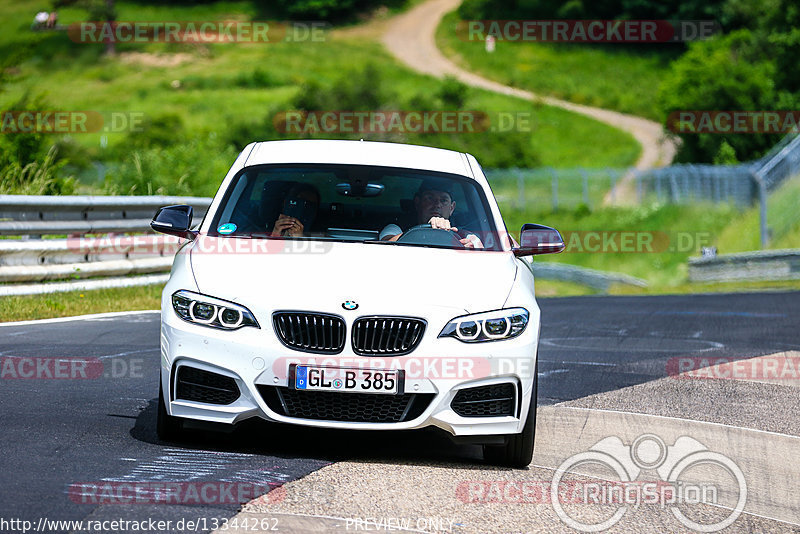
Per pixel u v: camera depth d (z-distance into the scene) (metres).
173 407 18.75
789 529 16.95
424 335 18.47
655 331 44.81
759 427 24.42
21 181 58.53
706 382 30.66
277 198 22.14
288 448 19.59
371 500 16.36
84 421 20.89
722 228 122.00
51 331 34.72
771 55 177.50
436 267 20.06
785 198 116.62
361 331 18.36
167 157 74.00
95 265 45.97
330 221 21.91
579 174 162.00
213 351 18.38
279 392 18.27
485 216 22.83
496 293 19.48
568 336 42.47
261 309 18.45
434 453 20.30
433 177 23.36
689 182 138.88
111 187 68.38
